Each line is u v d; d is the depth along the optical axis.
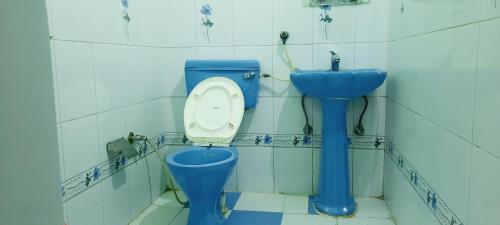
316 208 2.22
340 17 2.22
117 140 1.91
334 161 2.13
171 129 2.52
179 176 1.75
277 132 2.41
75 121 1.60
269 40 2.32
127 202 2.05
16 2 0.56
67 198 1.56
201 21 2.38
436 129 1.34
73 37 1.58
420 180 1.54
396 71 1.98
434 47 1.36
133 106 2.11
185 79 2.34
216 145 2.12
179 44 2.42
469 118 1.06
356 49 2.24
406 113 1.77
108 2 1.85
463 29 1.10
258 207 2.26
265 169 2.46
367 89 1.97
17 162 0.57
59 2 1.50
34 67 0.59
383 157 2.33
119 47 1.95
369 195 2.38
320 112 2.34
